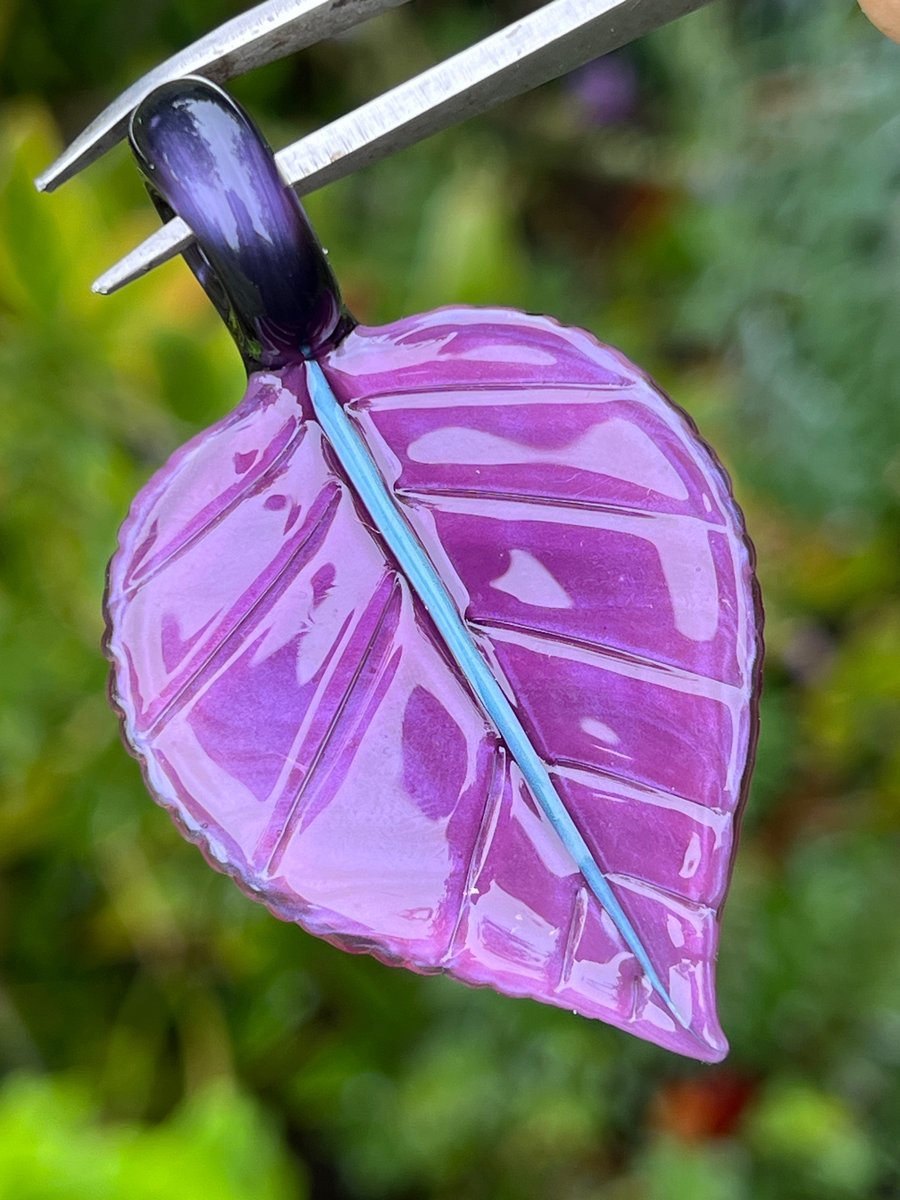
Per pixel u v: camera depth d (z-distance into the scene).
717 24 0.25
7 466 0.22
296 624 0.12
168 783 0.12
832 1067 0.22
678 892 0.12
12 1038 0.24
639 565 0.12
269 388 0.12
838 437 0.24
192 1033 0.24
